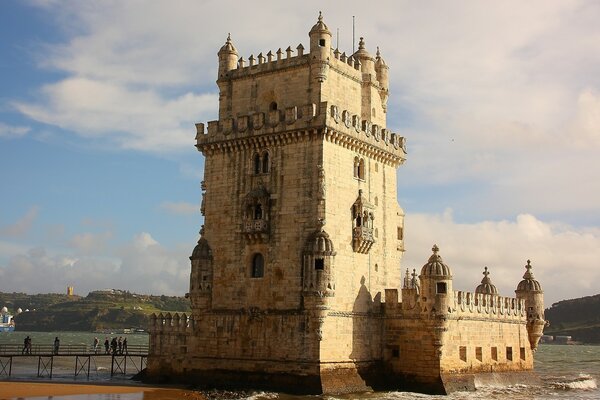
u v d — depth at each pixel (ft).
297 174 215.51
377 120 245.86
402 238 248.73
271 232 217.36
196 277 226.99
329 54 223.92
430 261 221.46
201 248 228.63
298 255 210.79
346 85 232.53
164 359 233.55
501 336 252.62
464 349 229.04
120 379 252.01
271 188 219.82
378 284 230.89
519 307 268.00
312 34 223.10
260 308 215.31
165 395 200.03
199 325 226.99
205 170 235.20
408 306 223.71
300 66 224.33
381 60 253.24
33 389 208.74
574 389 268.41
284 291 211.41
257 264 220.23
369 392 215.10
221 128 232.32
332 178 214.69
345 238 217.77
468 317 231.71
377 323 226.99
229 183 229.04
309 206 211.41
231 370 217.56
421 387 217.97
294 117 216.74
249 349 215.31
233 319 220.23
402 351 223.71
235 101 237.25
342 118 219.41
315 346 202.80
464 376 226.17
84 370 320.29
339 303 211.82
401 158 248.11
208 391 208.74
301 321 206.39
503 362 252.42
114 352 271.69
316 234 206.49
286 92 226.38
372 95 242.99
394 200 245.45
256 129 224.12
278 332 210.38
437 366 216.13
